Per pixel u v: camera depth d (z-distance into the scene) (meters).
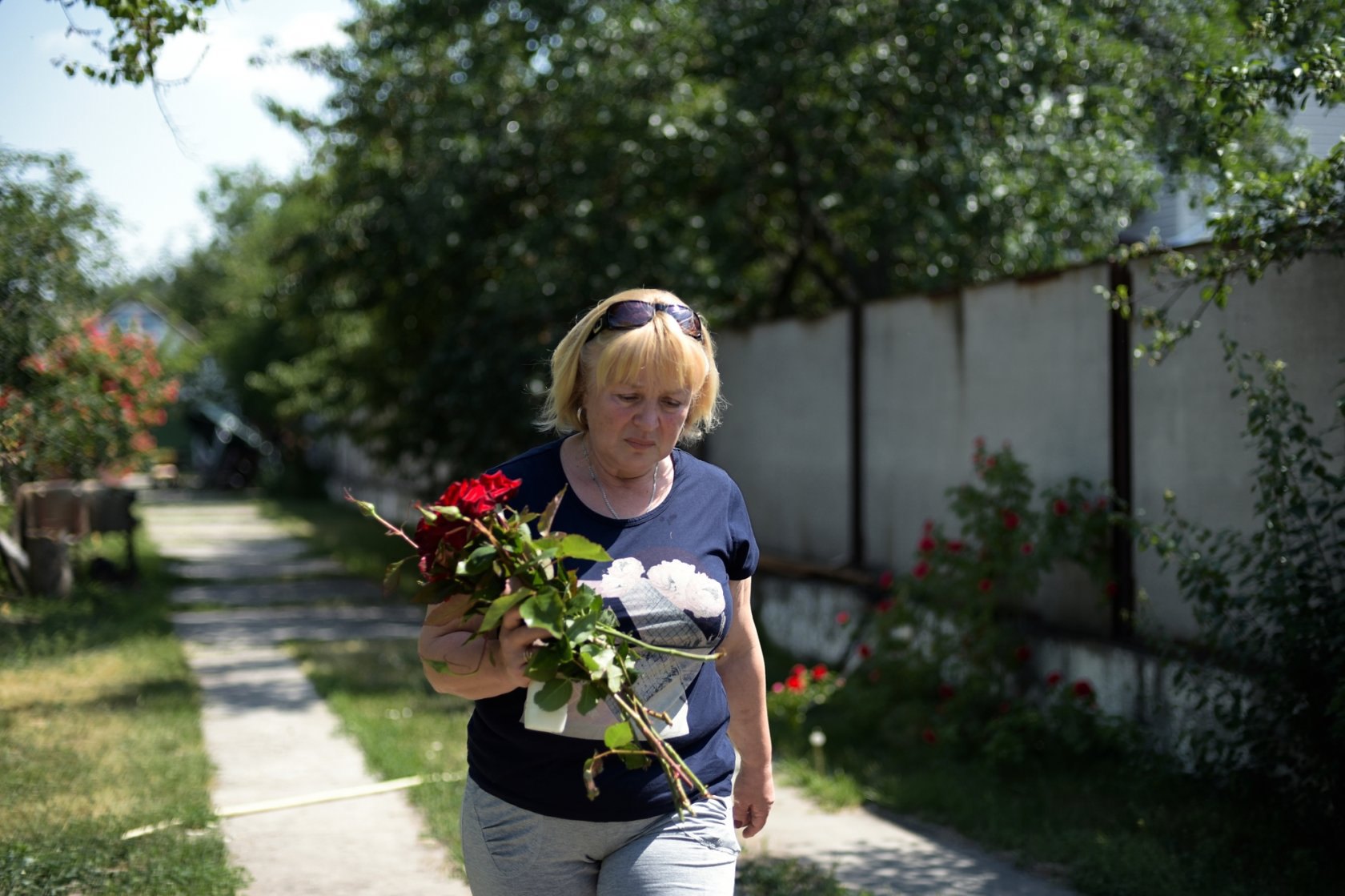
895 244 9.43
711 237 10.22
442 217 10.61
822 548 8.98
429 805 5.10
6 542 10.41
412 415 11.56
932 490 7.55
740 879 4.31
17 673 7.77
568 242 10.40
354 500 2.18
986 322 7.01
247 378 28.23
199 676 8.18
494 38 10.99
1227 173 4.77
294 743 6.35
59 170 8.03
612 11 10.74
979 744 5.86
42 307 8.08
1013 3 8.27
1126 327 5.92
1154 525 5.66
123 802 5.02
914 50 8.94
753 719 2.49
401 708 7.06
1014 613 6.56
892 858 4.62
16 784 5.21
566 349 2.34
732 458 10.47
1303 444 4.68
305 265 12.27
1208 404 5.42
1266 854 4.33
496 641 2.13
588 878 2.23
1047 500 6.25
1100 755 5.65
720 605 2.27
